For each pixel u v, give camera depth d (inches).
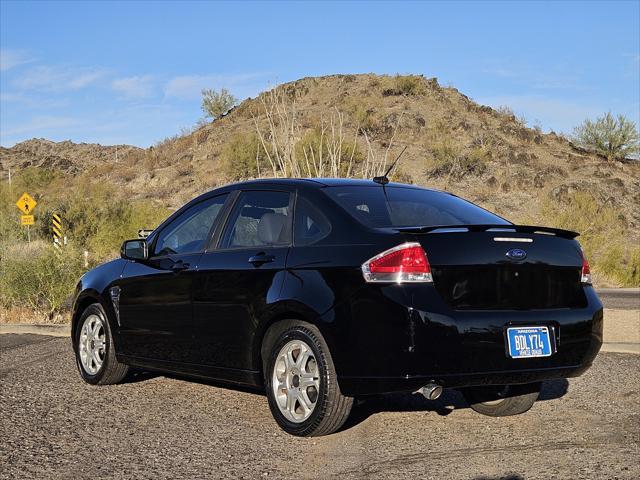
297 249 230.5
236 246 251.8
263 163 2144.4
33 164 4207.7
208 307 251.9
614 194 2022.6
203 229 271.0
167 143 3004.4
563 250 228.7
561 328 222.1
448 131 2421.3
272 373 230.4
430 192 262.2
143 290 279.1
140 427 238.1
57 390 293.1
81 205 1350.9
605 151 2340.1
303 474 191.6
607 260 992.9
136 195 2412.6
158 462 202.1
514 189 2039.9
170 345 268.1
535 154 2317.9
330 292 214.5
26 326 473.1
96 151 5029.5
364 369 207.6
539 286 221.9
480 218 247.8
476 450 211.9
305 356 223.8
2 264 567.8
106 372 296.2
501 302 215.5
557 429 234.7
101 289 297.6
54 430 234.8
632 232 1743.4
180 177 2522.1
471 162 2160.4
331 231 226.1
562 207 1899.6
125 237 1031.6
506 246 217.9
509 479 186.9
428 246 208.8
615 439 222.7
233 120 2930.6
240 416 251.6
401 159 2214.6
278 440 222.7
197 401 273.9
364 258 211.2
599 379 314.5
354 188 246.1
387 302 204.8
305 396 223.5
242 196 260.4
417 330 202.8
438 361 204.4
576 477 187.9
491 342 209.8
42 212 1417.3
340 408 216.2
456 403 271.7
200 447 215.9
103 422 244.4
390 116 2500.0
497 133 2464.3
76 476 190.7
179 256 269.3
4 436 227.8
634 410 259.3
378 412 257.4
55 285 538.9
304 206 238.2
